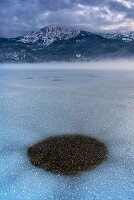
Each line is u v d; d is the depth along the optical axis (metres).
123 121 12.68
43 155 8.25
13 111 15.49
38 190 6.17
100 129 11.27
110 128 11.41
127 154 8.27
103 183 6.47
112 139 9.83
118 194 5.97
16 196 5.91
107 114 14.32
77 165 7.47
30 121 12.91
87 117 13.65
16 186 6.35
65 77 51.56
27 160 7.85
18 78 48.62
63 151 8.57
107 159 7.87
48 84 34.06
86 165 7.46
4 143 9.47
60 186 6.35
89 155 8.20
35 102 18.84
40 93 24.28
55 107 16.66
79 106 16.92
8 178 6.75
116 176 6.81
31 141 9.70
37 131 11.08
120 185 6.36
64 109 15.95
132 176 6.80
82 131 10.99
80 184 6.43
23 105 17.62
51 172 7.05
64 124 12.22
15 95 22.97
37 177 6.79
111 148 8.83
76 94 23.16
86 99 19.98
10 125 12.12
